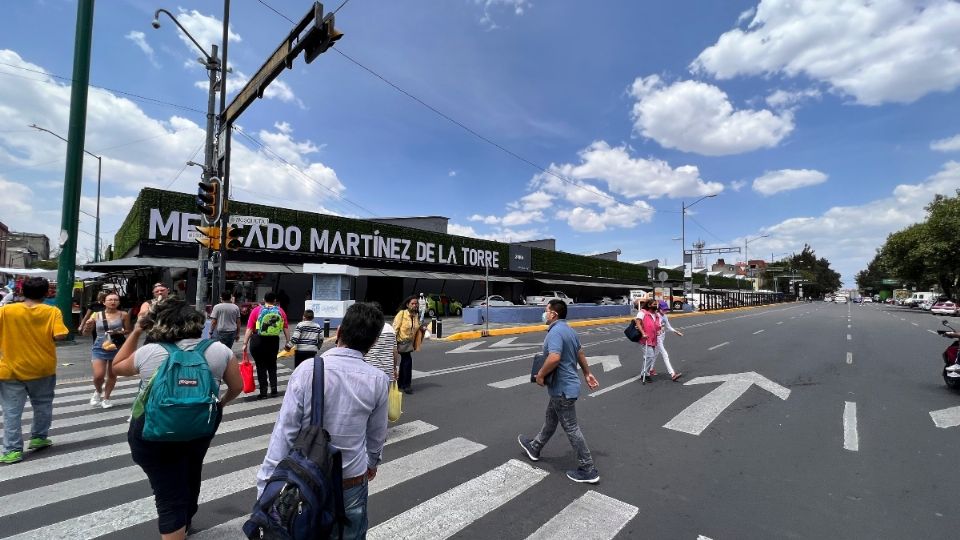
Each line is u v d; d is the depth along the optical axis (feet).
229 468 14.66
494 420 20.72
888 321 98.22
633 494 13.35
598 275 166.20
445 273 101.50
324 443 6.34
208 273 40.88
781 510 12.48
